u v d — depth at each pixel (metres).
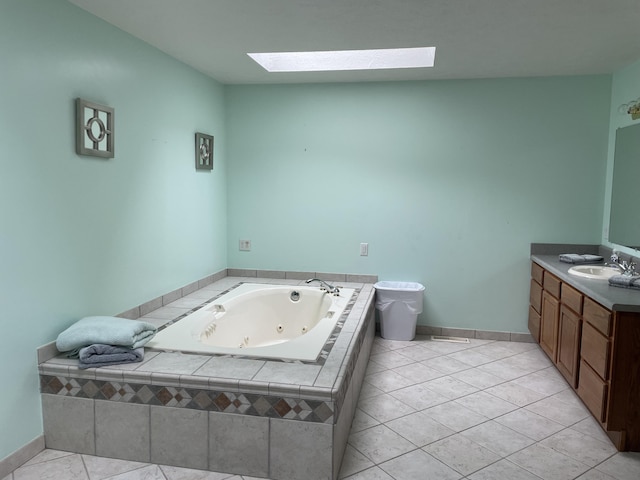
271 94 4.36
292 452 2.17
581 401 3.06
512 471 2.30
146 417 2.30
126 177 2.99
